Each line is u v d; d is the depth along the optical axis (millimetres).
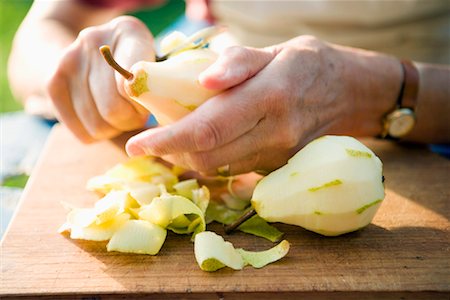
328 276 391
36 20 755
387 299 385
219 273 394
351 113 535
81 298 383
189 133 413
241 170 462
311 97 470
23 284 387
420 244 424
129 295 383
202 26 921
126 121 490
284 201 411
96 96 481
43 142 681
